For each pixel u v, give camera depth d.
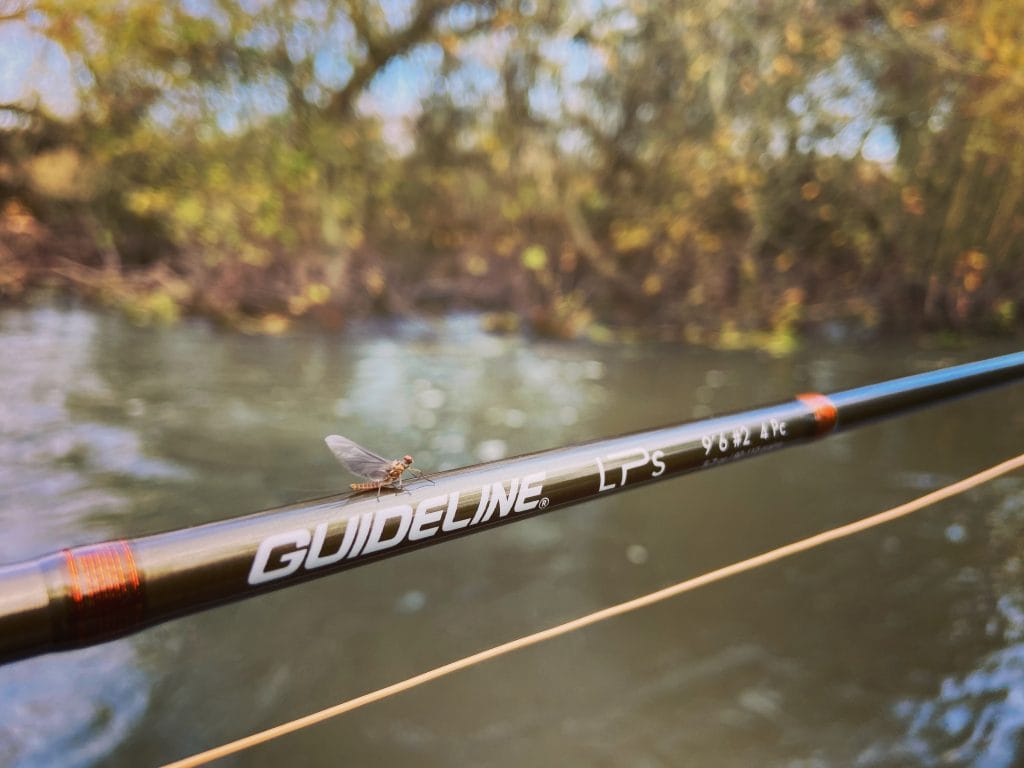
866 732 2.61
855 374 8.58
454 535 1.21
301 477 4.73
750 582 3.61
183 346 8.84
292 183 10.40
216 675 2.93
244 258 10.62
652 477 1.46
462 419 6.35
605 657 3.06
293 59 10.07
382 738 2.61
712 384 8.02
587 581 3.68
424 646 3.15
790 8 9.59
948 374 2.01
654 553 3.96
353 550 1.10
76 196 10.34
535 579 3.70
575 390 7.60
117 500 4.24
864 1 9.46
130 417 5.83
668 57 10.46
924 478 4.91
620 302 11.67
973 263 10.46
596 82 10.91
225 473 4.75
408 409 6.61
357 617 3.35
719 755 2.53
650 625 3.27
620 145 11.19
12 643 0.83
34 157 9.95
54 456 4.85
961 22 8.92
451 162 11.52
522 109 11.03
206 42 9.46
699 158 10.65
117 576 0.89
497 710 2.75
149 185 10.27
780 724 2.67
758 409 1.68
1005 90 9.12
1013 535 3.95
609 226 11.55
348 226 11.02
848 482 4.87
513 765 2.49
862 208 10.52
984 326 10.71
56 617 0.85
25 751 2.48
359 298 11.12
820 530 4.18
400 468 1.16
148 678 2.89
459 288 12.11
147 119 9.90
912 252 10.63
